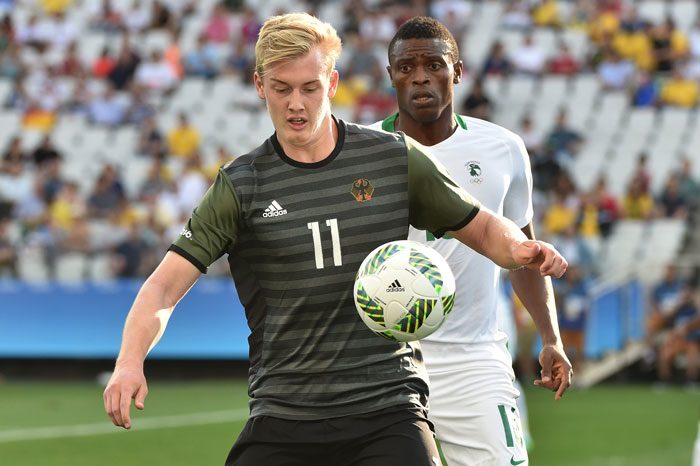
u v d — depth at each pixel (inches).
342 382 553.3
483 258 741.9
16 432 1550.2
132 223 2333.9
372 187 565.0
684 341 2187.5
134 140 2866.6
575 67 3006.9
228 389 2090.3
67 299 2274.9
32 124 2925.7
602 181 2469.2
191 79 3046.3
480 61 3097.9
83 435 1519.4
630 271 2245.3
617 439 1501.0
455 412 738.2
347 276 557.0
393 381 555.5
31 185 2578.7
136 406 515.2
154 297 542.9
